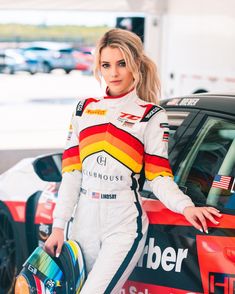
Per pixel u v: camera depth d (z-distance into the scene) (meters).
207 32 7.85
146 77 2.46
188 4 8.41
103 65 2.37
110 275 2.28
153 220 2.51
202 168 2.52
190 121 2.72
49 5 8.68
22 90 16.39
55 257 2.40
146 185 2.70
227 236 2.23
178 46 8.90
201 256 2.29
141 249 2.38
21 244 3.45
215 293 2.22
